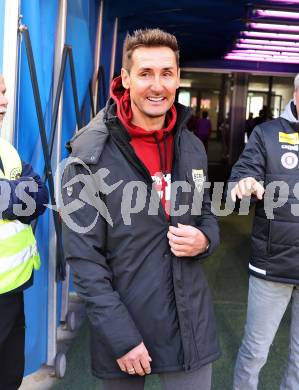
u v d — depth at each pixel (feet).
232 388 7.77
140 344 4.40
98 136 4.57
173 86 4.55
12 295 5.76
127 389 4.82
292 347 7.00
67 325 10.60
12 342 6.03
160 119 4.75
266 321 6.88
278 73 32.42
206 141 37.78
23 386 8.32
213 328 4.98
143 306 4.62
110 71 14.51
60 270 8.80
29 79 7.37
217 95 43.24
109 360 4.68
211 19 17.60
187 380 4.80
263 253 6.66
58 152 8.75
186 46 26.00
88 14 10.23
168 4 14.96
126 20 16.60
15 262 5.70
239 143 37.35
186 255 4.64
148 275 4.65
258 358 7.03
